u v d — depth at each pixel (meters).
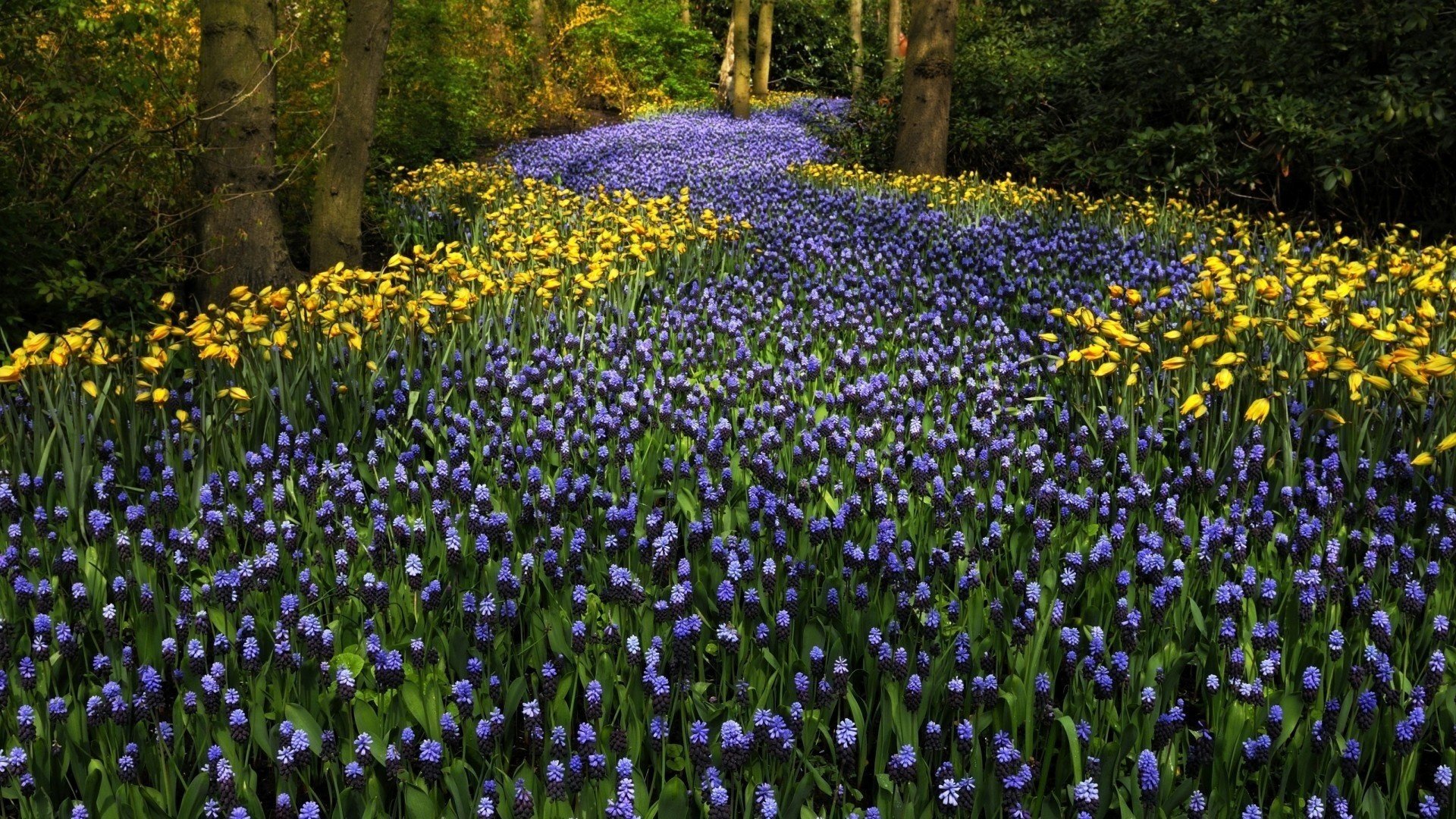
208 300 7.31
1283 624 3.17
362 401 4.81
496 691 2.85
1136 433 4.40
